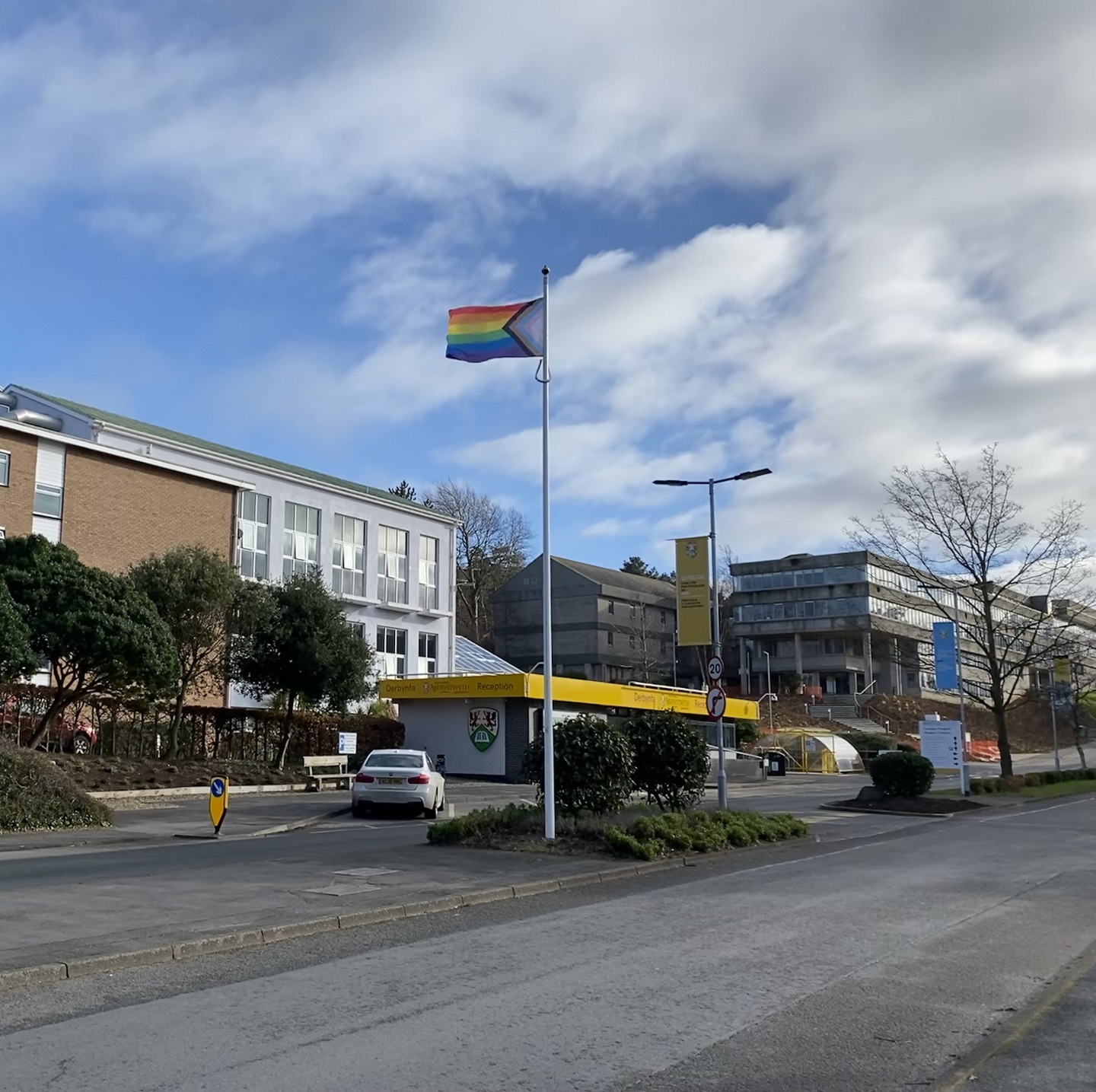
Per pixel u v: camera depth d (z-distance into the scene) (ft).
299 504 150.30
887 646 263.29
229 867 45.78
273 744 117.60
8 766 63.05
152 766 94.02
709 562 83.76
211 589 100.42
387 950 30.17
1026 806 102.37
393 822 74.49
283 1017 22.72
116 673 85.25
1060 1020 23.89
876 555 129.49
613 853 51.08
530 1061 19.97
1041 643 143.13
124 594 87.30
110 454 122.01
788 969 28.35
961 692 114.21
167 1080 18.47
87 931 30.73
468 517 260.83
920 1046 21.66
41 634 81.46
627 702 144.15
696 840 54.85
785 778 167.32
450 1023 22.43
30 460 114.73
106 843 58.08
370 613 159.63
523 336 55.67
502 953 29.94
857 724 243.40
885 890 43.98
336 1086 18.34
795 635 276.82
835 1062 20.38
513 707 129.59
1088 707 209.36
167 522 128.16
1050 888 45.37
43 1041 20.81
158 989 25.31
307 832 66.69
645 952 30.25
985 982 27.48
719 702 76.59
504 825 56.29
